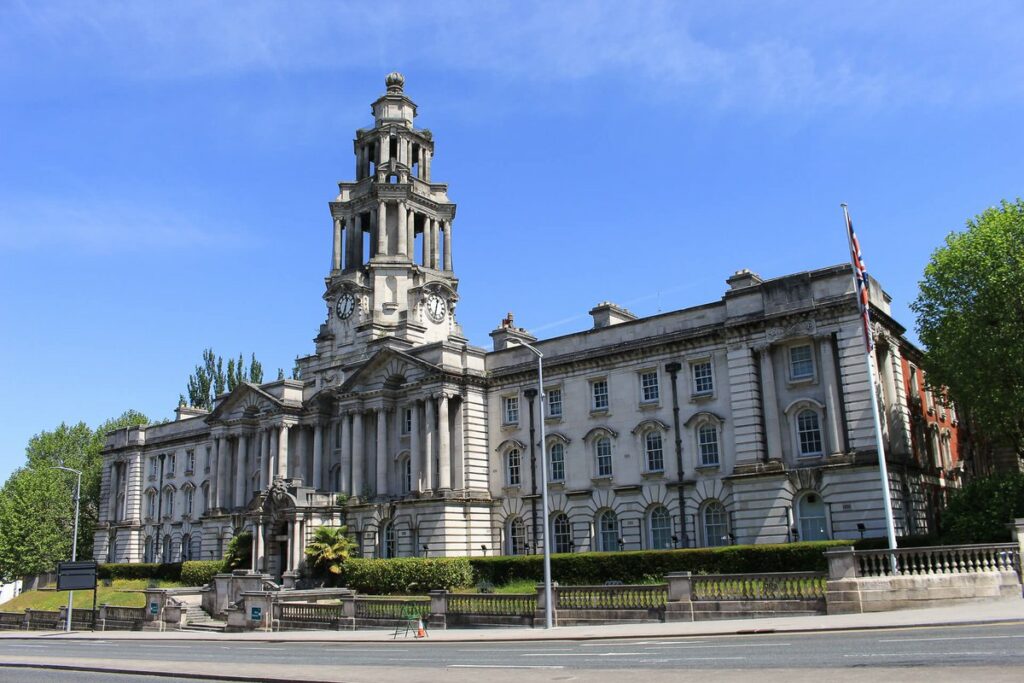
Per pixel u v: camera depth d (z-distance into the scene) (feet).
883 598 106.93
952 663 57.93
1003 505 147.64
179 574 284.41
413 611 147.64
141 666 93.97
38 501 352.08
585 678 63.36
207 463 308.40
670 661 72.43
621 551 185.88
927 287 181.57
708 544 185.47
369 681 68.64
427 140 296.71
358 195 285.23
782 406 175.22
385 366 239.30
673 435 193.77
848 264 169.89
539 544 211.20
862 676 54.19
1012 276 160.45
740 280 191.11
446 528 212.43
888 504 125.39
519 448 221.66
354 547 227.61
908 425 181.27
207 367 394.93
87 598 269.85
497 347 239.50
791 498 168.66
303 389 272.51
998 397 163.73
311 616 163.43
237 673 80.69
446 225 289.94
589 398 210.79
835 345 170.60
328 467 258.98
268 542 236.43
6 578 348.79
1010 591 112.78
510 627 133.18
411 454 227.20
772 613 112.47
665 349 197.98
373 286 270.05
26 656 122.52
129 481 336.08
